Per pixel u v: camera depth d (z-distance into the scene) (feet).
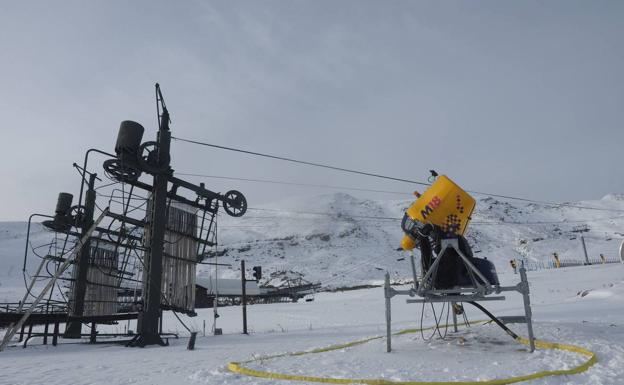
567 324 29.30
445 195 25.13
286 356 24.58
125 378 21.03
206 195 51.49
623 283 89.30
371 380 16.66
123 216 48.06
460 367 19.02
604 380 15.62
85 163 57.62
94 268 59.88
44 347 42.55
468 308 79.82
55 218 58.54
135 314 47.83
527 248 647.15
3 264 452.35
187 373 21.79
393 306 107.65
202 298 251.39
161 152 47.16
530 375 16.29
